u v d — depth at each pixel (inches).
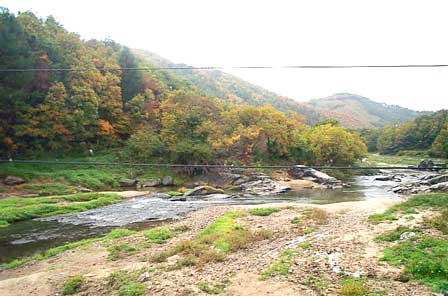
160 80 4313.5
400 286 581.6
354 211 1270.9
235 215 1219.2
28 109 2365.9
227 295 587.8
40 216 1389.0
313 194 2038.6
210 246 868.6
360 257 727.1
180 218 1359.5
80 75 2758.4
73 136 2618.1
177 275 681.0
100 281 692.7
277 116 3107.8
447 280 591.5
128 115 3144.7
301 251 795.4
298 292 584.1
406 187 2046.0
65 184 2058.3
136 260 823.7
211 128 2851.9
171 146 2640.3
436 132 5049.2
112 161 2615.7
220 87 7465.6
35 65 2476.6
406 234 832.3
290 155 3102.9
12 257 931.3
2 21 2297.0
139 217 1387.8
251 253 820.6
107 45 4131.4
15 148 2322.8
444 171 3218.5
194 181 2502.5
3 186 1877.5
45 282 714.2
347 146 3299.7
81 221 1322.6
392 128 6171.3
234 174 2492.6
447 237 798.5
